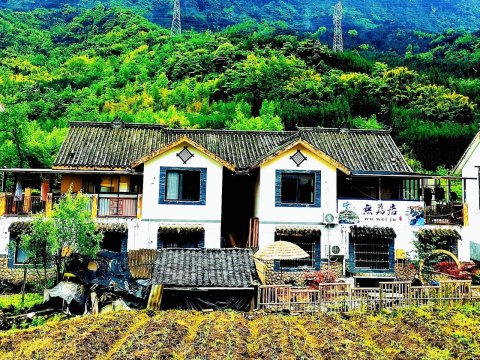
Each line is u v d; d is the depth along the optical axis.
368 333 16.97
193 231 24.89
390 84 61.47
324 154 25.28
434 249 25.09
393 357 14.66
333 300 19.73
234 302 20.59
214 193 25.55
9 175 33.59
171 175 25.58
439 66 75.25
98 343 15.44
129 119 44.69
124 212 25.14
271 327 17.39
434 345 15.73
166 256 21.80
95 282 20.33
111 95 55.22
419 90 59.31
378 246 25.39
